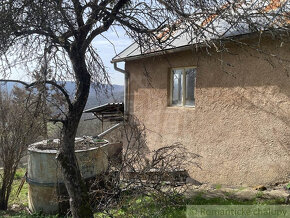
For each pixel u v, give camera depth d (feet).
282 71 18.08
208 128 22.85
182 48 22.52
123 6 15.19
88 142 24.34
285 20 11.53
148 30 14.92
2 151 24.98
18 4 11.75
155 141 27.68
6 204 24.82
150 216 14.14
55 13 12.19
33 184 21.58
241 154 20.56
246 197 17.08
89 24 13.43
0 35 11.45
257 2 11.97
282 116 18.21
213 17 12.07
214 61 22.15
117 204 14.88
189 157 21.84
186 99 25.44
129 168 15.96
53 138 23.68
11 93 23.70
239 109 20.65
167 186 16.11
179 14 12.48
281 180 18.34
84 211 13.50
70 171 13.52
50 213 21.02
